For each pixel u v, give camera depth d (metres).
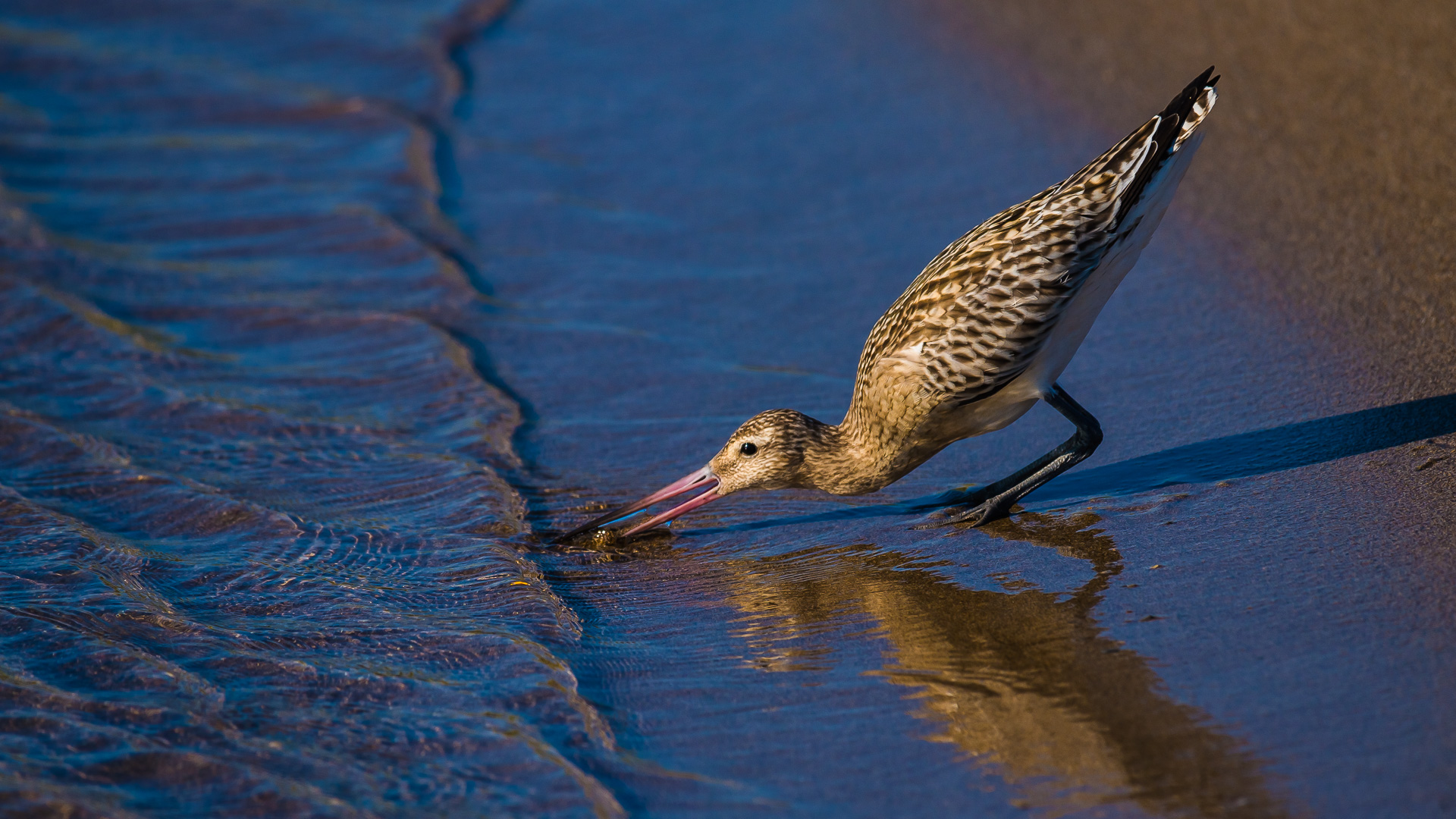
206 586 12.84
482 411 16.39
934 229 19.95
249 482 15.02
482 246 21.19
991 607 11.66
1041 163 21.33
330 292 20.06
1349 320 15.39
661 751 10.07
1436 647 10.11
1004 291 12.66
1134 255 12.93
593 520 13.91
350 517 14.16
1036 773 9.45
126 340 18.64
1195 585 11.44
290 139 26.34
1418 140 18.80
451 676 11.19
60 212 23.22
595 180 23.16
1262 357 15.22
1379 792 8.79
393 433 16.05
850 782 9.56
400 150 25.06
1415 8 22.45
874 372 13.33
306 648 11.65
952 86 24.64
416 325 18.72
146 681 11.14
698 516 14.35
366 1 33.16
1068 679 10.45
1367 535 11.66
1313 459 13.07
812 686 10.80
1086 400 15.14
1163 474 13.43
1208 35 23.84
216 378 17.61
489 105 26.77
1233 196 18.77
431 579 12.89
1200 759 9.34
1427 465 12.48
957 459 14.74
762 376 16.86
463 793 9.60
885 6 28.91
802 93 25.45
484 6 32.03
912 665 10.95
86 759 10.09
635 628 11.98
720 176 22.70
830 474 13.77
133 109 27.84
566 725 10.41
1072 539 12.58
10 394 17.16
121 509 14.48
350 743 10.25
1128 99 22.50
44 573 13.02
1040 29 26.02
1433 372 13.99
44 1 32.91
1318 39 22.34
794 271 19.39
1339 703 9.67
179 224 22.67
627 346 17.86
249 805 9.53
